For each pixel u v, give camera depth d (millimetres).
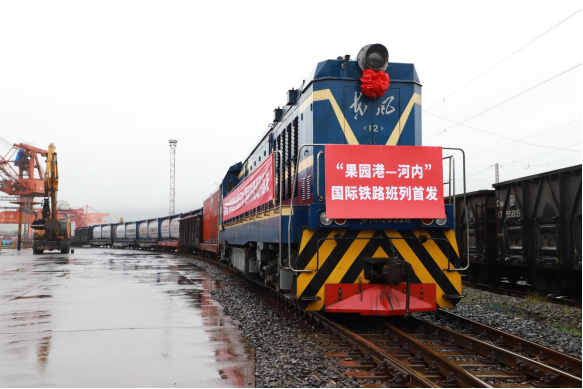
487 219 13000
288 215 6742
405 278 6148
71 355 5465
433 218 6539
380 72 7238
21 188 55656
